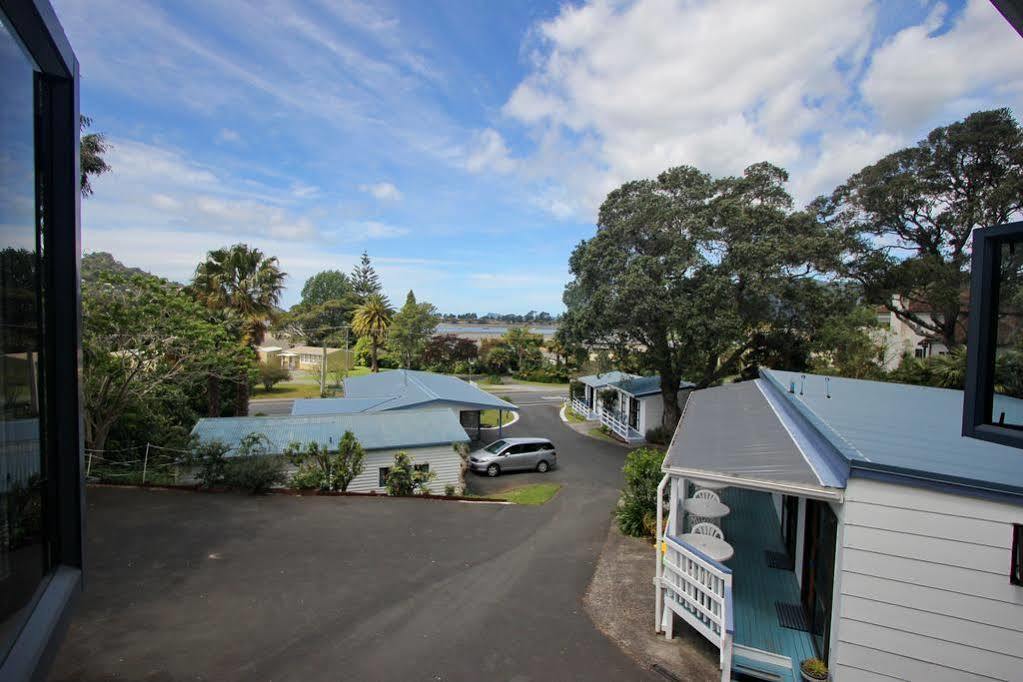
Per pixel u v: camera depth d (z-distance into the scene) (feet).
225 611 20.20
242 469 36.65
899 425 22.26
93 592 21.04
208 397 70.59
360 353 185.98
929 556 14.98
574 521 36.27
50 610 8.42
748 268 71.15
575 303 90.17
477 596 22.89
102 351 40.86
